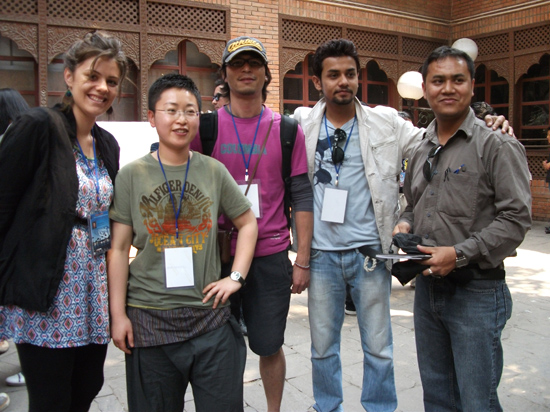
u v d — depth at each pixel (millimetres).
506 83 11344
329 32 10016
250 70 2393
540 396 3227
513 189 2025
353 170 2650
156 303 2029
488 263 2070
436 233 2209
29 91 7566
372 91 11023
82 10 7605
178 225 2055
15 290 1850
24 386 3395
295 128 2520
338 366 2732
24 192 1865
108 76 1986
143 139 5238
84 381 2211
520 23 10641
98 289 2018
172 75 2062
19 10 7180
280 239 2508
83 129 2061
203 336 2059
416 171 2416
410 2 11062
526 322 4652
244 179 2467
